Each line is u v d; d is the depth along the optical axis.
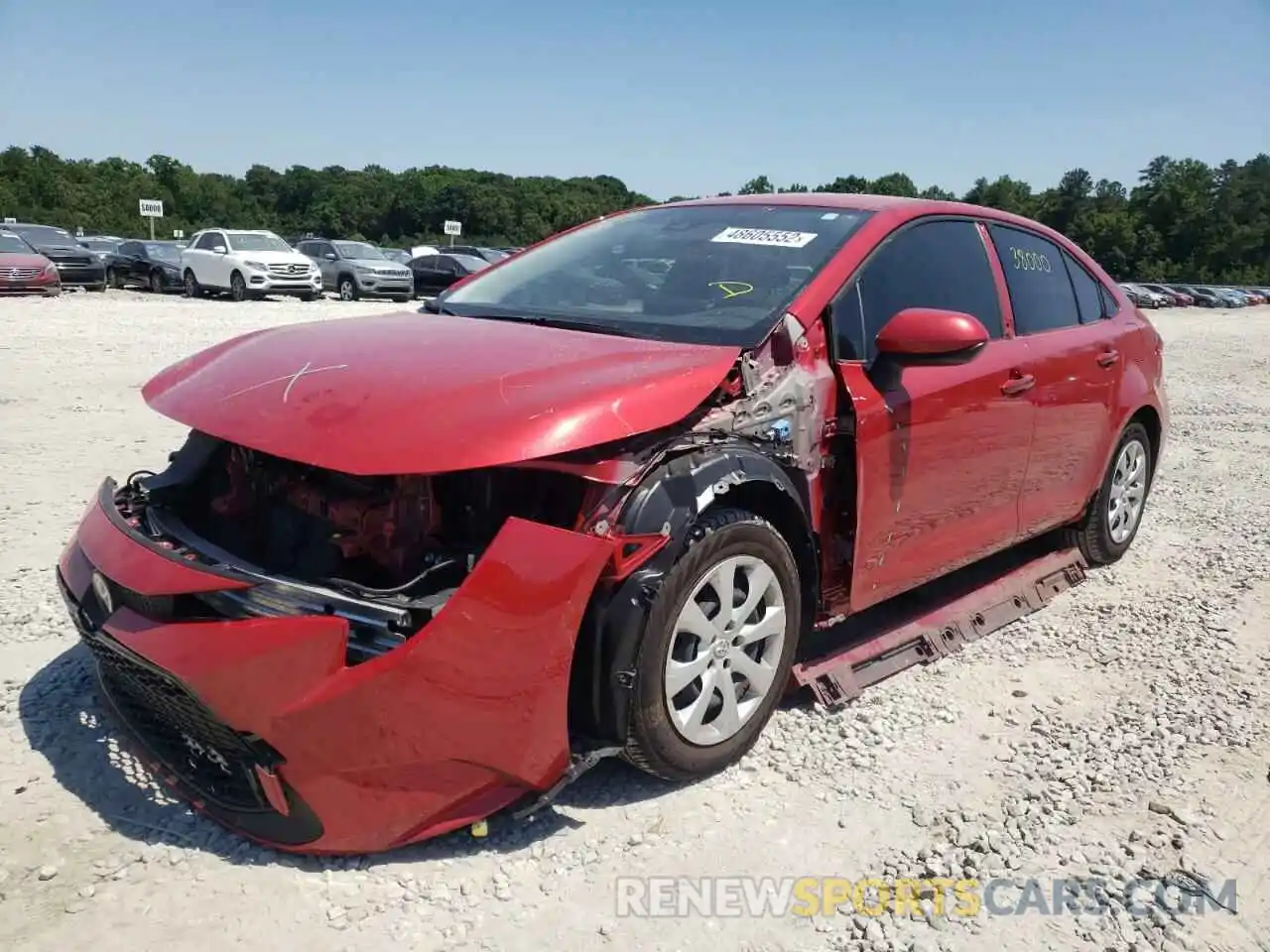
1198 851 2.80
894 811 2.94
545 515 2.72
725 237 3.81
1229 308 61.69
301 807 2.45
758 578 3.01
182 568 2.55
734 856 2.70
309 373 2.85
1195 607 4.71
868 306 3.49
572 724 2.74
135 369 10.75
